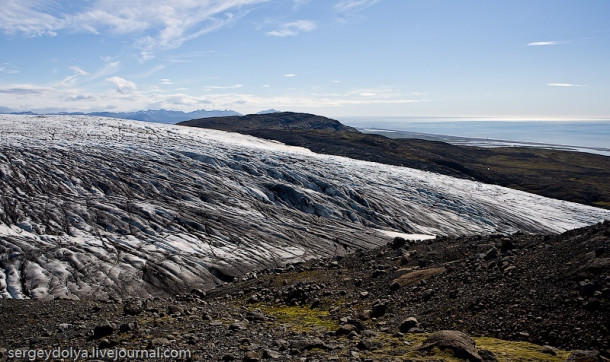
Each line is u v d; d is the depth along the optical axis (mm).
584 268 16969
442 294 20094
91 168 82188
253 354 13188
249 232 68625
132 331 16922
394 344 14414
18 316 22125
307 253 64562
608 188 152625
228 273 53844
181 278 51000
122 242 57844
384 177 115000
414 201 100938
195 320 19031
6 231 55969
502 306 16672
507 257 22266
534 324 14930
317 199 89562
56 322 20125
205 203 77188
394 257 30297
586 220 110688
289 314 22391
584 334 13531
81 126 126500
